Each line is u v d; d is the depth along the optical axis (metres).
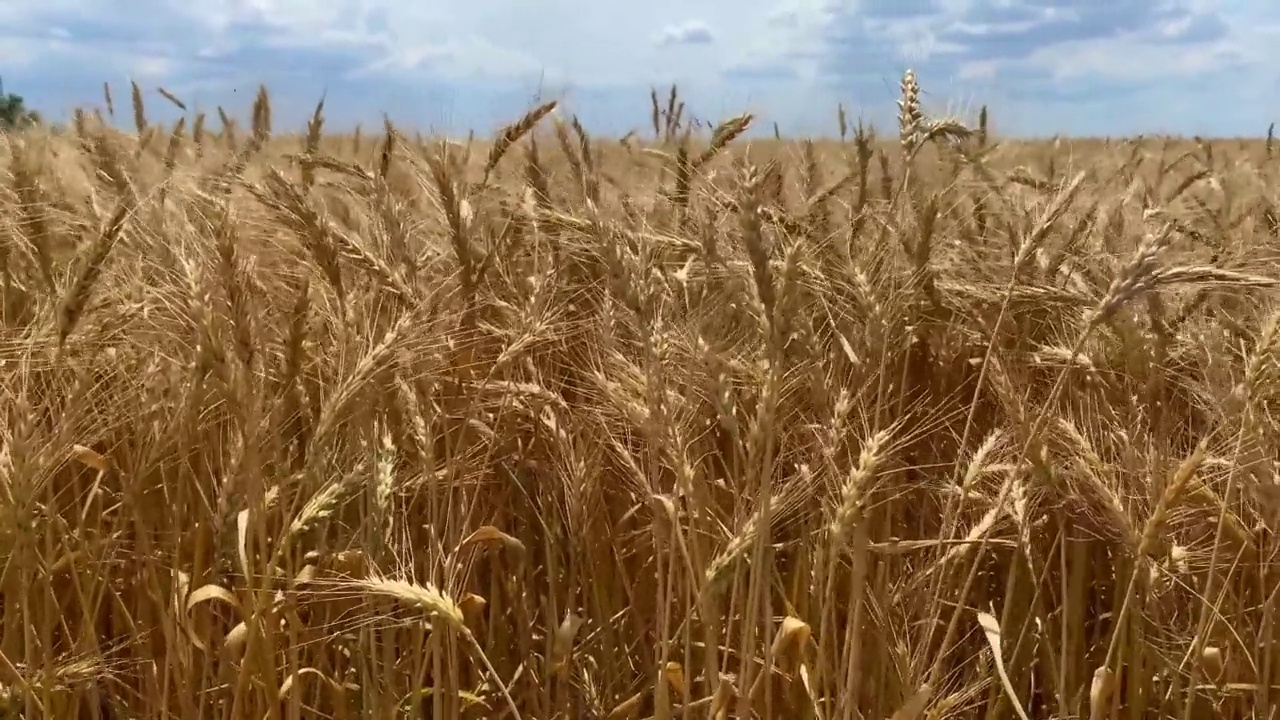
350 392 0.95
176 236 1.07
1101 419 1.16
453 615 0.89
